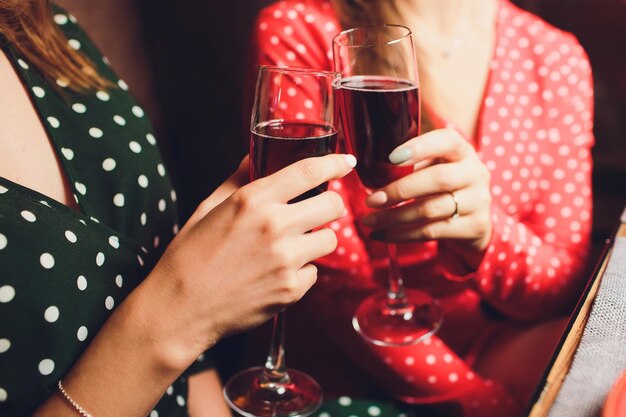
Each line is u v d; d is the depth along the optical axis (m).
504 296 0.72
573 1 1.37
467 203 0.59
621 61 1.35
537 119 0.82
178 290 0.45
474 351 0.74
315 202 0.46
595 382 0.41
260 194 0.45
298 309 0.79
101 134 0.56
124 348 0.46
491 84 0.81
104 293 0.51
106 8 0.80
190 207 0.97
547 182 0.82
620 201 1.19
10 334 0.47
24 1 0.55
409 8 0.79
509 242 0.70
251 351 0.80
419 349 0.68
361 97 0.53
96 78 0.59
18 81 0.55
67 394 0.46
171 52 0.90
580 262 0.77
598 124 1.33
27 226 0.48
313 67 0.78
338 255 0.72
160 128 0.89
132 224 0.57
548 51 0.82
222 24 0.94
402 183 0.57
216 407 0.60
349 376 0.74
